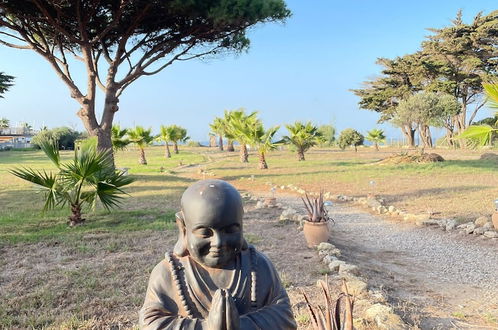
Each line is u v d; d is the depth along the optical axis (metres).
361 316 5.30
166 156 44.84
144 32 18.70
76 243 8.87
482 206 13.38
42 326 4.99
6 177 23.44
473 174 21.83
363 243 9.95
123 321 5.15
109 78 18.06
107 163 10.87
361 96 54.16
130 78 18.28
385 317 5.07
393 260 8.51
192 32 18.12
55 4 14.65
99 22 17.67
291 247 8.83
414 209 13.64
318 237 8.75
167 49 18.73
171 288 2.09
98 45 19.41
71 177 10.46
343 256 8.30
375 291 6.29
